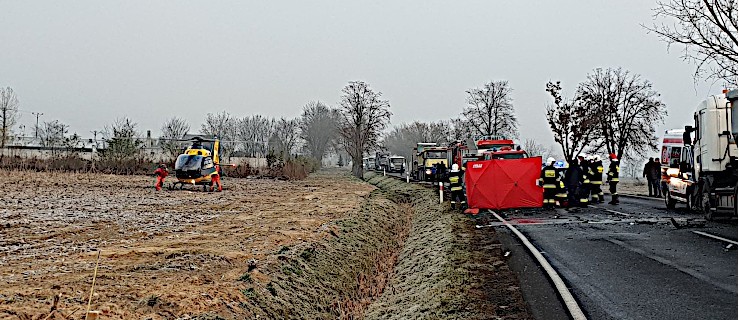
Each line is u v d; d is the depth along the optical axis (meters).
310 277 12.29
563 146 39.56
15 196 26.94
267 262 11.97
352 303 12.03
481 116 55.31
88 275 10.11
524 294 9.48
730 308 7.95
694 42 16.28
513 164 22.53
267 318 9.19
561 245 13.97
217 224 18.89
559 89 39.62
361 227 20.06
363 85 69.56
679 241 13.74
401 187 47.47
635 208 23.09
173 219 20.19
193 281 9.95
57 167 49.31
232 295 9.28
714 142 17.30
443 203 27.31
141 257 12.41
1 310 7.48
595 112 40.19
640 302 8.50
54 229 16.53
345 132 70.62
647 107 43.16
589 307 8.40
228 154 65.12
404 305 10.62
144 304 8.27
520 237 15.55
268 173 58.75
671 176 22.47
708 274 10.03
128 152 53.75
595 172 26.72
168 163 54.09
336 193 36.53
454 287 10.42
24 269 10.71
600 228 16.78
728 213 16.84
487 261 12.41
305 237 15.88
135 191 33.56
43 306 7.81
